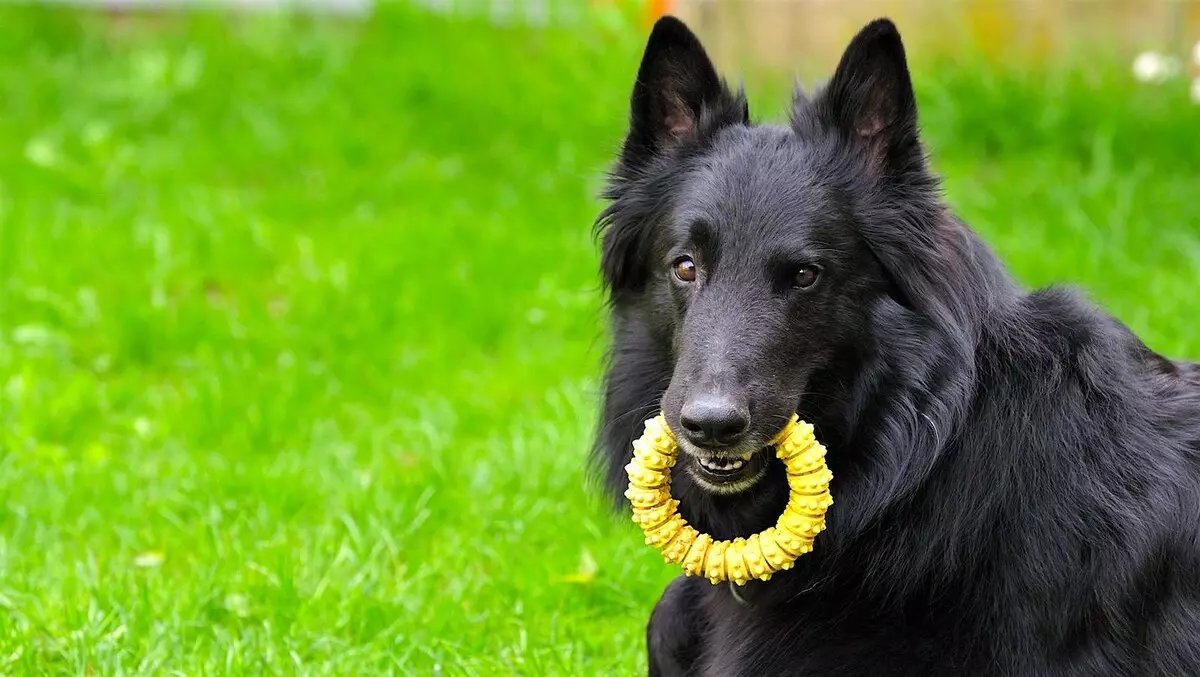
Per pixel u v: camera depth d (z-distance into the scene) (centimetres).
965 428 498
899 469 498
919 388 496
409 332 1081
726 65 1543
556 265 1195
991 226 1181
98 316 1091
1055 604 489
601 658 654
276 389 962
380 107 1550
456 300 1121
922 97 1405
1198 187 1220
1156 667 507
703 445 479
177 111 1543
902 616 509
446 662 627
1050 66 1439
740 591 539
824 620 521
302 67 1623
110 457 862
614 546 750
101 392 959
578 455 849
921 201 508
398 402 974
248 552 729
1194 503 512
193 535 757
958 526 495
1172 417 527
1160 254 1140
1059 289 535
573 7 1678
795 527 488
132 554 744
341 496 797
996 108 1377
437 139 1491
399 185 1380
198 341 1059
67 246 1199
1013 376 504
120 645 620
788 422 491
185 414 928
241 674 603
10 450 851
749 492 529
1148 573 502
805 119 531
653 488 504
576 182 1369
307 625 658
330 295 1128
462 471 851
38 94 1544
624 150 566
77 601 657
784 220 504
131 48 1683
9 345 1034
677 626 596
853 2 1499
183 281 1173
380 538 747
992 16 1466
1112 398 515
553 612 691
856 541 514
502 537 775
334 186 1385
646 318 557
